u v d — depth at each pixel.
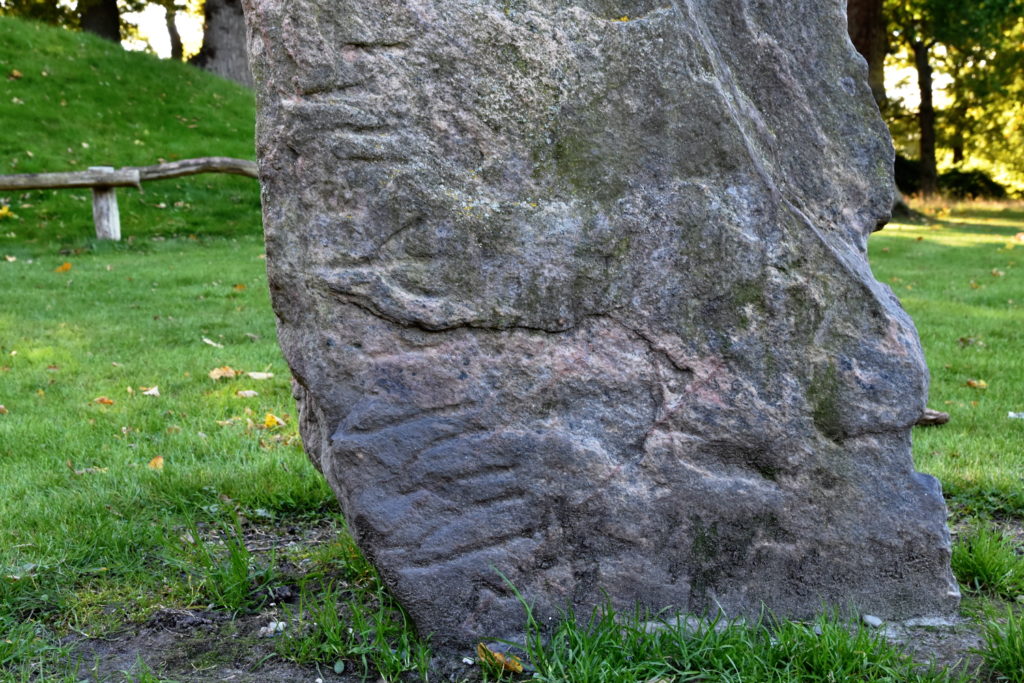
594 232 2.75
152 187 15.44
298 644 2.85
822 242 2.85
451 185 2.67
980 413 5.47
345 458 2.68
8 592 3.18
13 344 7.16
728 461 2.86
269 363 6.70
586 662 2.61
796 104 2.97
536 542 2.80
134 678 2.71
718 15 2.95
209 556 3.45
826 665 2.59
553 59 2.71
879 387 2.88
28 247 12.24
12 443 4.86
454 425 2.72
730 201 2.79
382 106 2.62
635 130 2.75
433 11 2.63
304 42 2.57
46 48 18.59
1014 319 8.38
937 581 2.97
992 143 39.59
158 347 7.25
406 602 2.76
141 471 4.40
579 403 2.79
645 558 2.85
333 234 2.64
